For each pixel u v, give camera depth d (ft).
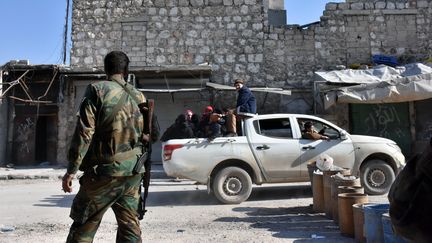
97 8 59.00
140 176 11.66
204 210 26.13
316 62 58.08
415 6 58.44
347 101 48.03
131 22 58.75
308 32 58.54
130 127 11.44
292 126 30.07
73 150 10.50
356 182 20.61
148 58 58.18
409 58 57.77
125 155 11.20
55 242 17.94
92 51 58.34
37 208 27.78
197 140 28.84
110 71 12.23
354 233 17.60
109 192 11.03
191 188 37.76
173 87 56.90
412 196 6.06
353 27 58.54
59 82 57.47
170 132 38.42
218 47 58.39
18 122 57.93
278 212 24.79
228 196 28.43
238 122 31.81
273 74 57.98
